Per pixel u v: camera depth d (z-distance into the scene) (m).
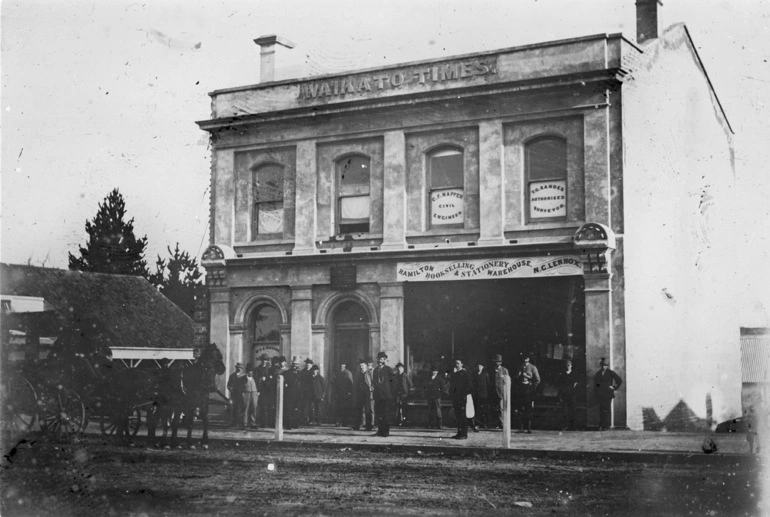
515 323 24.22
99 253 44.84
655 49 25.72
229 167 29.25
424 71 26.14
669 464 15.34
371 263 26.28
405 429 23.66
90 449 17.64
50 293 33.66
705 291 28.55
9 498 11.80
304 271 27.39
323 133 27.64
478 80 25.34
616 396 22.44
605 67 23.62
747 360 31.25
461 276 24.81
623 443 18.31
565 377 23.14
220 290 28.66
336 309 27.22
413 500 11.52
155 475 14.13
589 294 22.95
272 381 24.08
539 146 24.67
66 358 18.69
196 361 19.06
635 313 23.19
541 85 24.03
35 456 16.30
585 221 23.53
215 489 12.57
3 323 19.05
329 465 15.52
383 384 21.08
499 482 13.21
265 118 28.44
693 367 26.84
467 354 24.77
